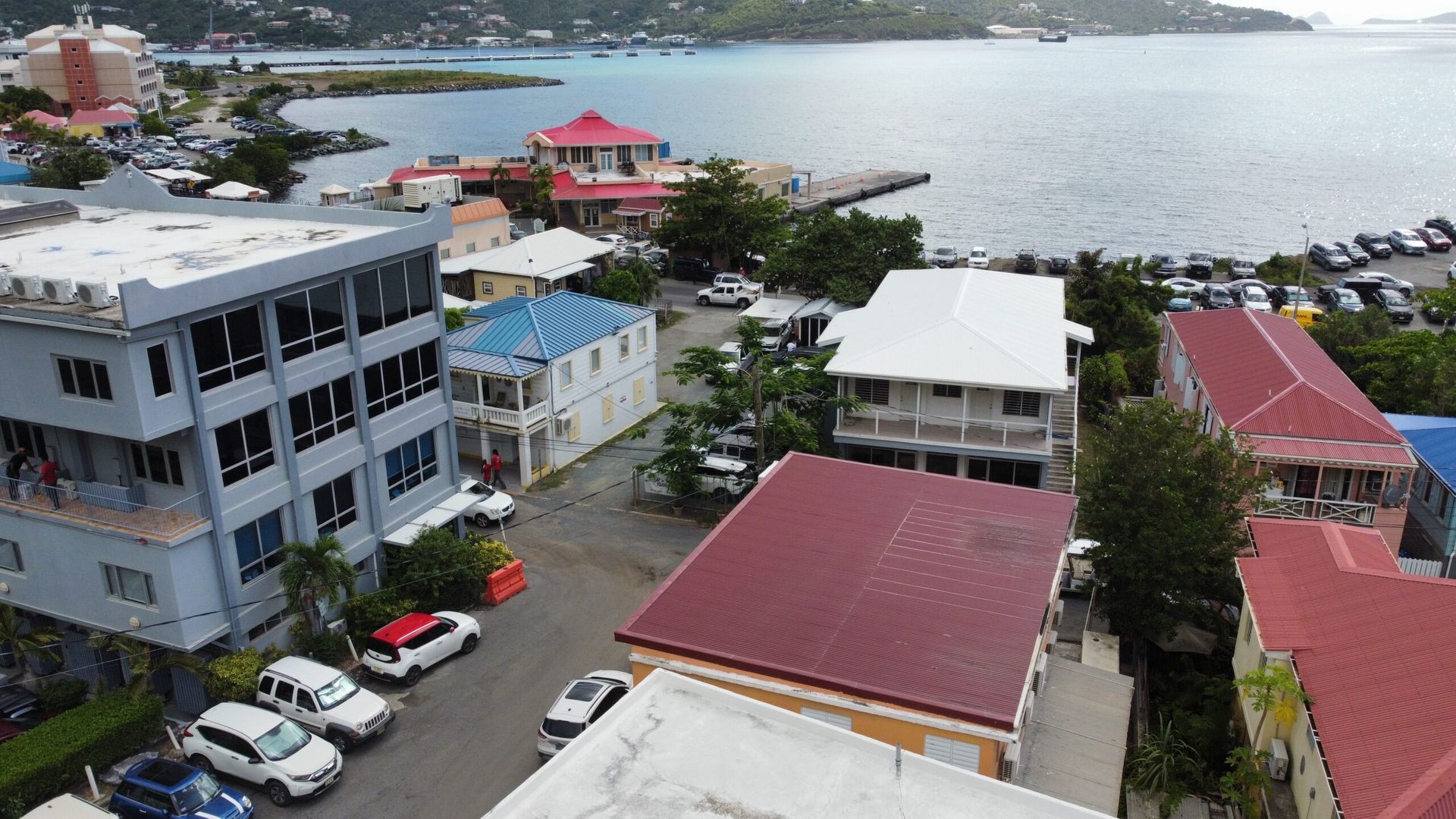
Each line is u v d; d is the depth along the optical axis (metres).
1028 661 21.58
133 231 36.03
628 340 48.59
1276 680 22.02
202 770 24.08
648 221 94.69
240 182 110.69
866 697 20.72
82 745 25.23
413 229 32.97
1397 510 35.16
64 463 29.27
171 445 27.53
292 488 29.78
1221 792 24.12
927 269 55.53
